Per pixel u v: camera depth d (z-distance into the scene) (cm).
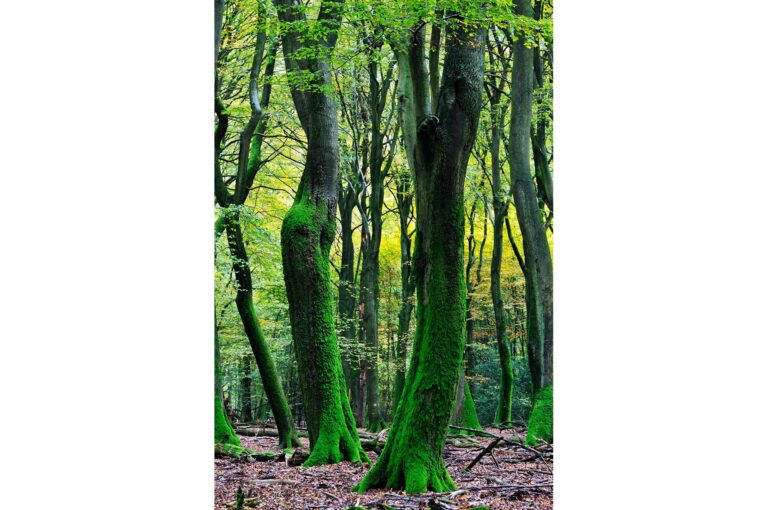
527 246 1346
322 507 733
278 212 1805
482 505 708
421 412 736
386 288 2133
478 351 1950
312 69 1050
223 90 1399
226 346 1827
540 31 839
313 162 1092
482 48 757
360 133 1914
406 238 1878
